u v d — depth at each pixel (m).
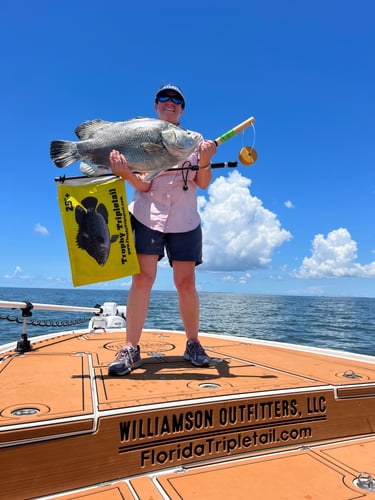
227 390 1.75
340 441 1.76
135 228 2.52
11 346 3.20
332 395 1.82
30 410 1.44
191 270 2.62
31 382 1.92
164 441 1.46
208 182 2.64
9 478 1.22
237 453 1.59
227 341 3.79
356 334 14.94
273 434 1.67
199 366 2.40
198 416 1.54
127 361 2.19
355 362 2.70
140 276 2.46
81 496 1.25
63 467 1.29
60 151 2.29
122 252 2.25
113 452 1.37
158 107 2.80
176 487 1.31
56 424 1.29
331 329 16.92
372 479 1.34
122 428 1.40
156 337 3.91
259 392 1.71
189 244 2.59
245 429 1.62
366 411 1.88
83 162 2.35
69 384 1.89
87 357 2.69
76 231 2.23
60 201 2.25
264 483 1.34
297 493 1.28
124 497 1.24
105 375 2.11
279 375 2.14
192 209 2.63
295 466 1.48
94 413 1.40
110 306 5.29
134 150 2.25
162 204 2.53
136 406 1.48
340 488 1.31
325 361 2.64
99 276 2.23
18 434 1.24
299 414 1.74
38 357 2.69
